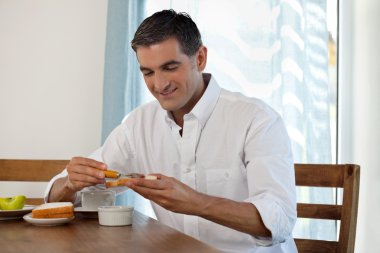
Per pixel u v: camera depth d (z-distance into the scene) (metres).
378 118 2.43
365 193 2.49
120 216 1.21
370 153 2.47
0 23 2.94
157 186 1.14
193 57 1.38
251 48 2.69
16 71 2.93
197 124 1.53
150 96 2.71
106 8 2.89
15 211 1.30
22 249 0.95
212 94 1.53
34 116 2.91
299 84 2.59
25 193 2.91
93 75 2.89
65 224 1.24
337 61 2.69
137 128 1.67
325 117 2.58
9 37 2.94
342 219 1.48
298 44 2.60
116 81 2.63
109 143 1.71
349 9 2.64
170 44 1.30
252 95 2.69
